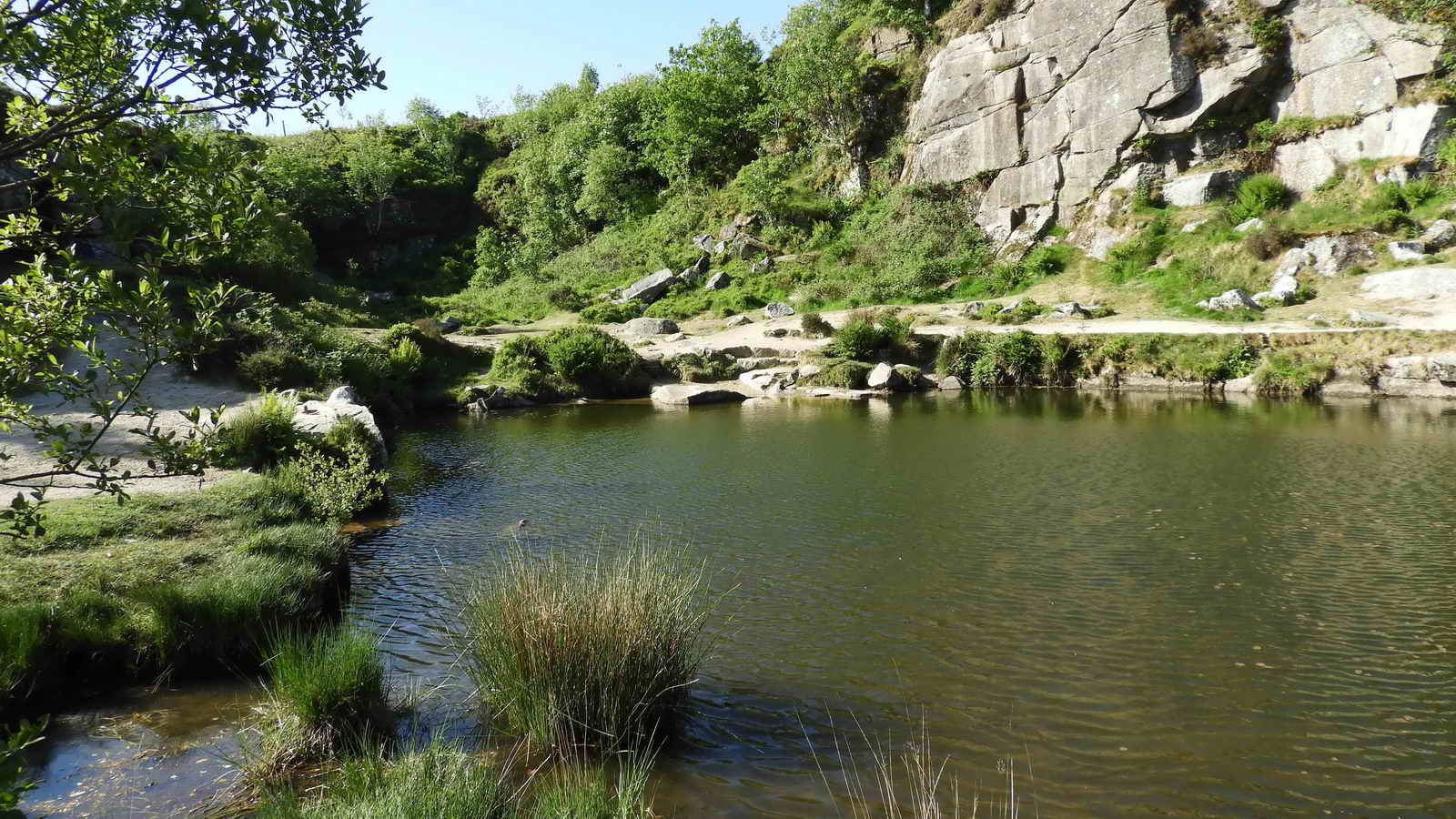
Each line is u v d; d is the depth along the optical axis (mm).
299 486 9672
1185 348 23625
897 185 42094
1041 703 5477
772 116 49125
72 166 2742
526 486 12719
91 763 4465
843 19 51344
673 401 24656
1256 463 13156
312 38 2756
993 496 11469
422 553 9055
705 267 41312
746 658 6188
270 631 5930
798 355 27766
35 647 5180
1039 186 36438
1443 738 5035
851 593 7664
